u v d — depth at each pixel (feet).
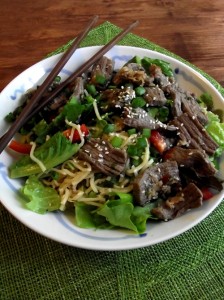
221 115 1.21
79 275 0.95
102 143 1.07
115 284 0.94
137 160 1.09
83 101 1.17
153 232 0.94
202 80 1.26
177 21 1.66
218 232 1.06
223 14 1.72
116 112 1.16
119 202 1.00
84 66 1.21
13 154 1.07
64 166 1.10
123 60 1.32
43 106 1.11
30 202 0.97
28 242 1.00
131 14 1.66
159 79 1.22
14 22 1.56
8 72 1.38
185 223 0.96
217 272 0.98
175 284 0.95
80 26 1.58
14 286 0.93
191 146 1.11
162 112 1.17
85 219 0.99
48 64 1.22
